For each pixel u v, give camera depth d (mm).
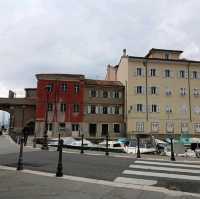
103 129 51469
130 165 13328
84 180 9617
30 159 15195
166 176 10758
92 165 13148
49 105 49906
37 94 50062
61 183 8922
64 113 50156
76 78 51469
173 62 54250
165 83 53438
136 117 51344
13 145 28875
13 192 7625
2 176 9984
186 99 53719
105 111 52125
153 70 53469
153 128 51656
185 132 52656
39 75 50594
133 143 32188
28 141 39281
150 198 7277
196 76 54812
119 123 52281
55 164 13297
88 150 23984
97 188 8289
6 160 14680
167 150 25812
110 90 52906
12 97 59156
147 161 15016
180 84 53938
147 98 52406
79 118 50562
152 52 56500
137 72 52875
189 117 53250
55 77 50844
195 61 54812
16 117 54812
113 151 24297
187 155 21453
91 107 51500
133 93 52000
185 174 11250
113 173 11180
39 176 10102
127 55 54812
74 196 7250
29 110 55156
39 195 7309
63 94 50656
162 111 52500
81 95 51281
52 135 48844
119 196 7383
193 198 7414
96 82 53188
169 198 7352
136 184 9242
